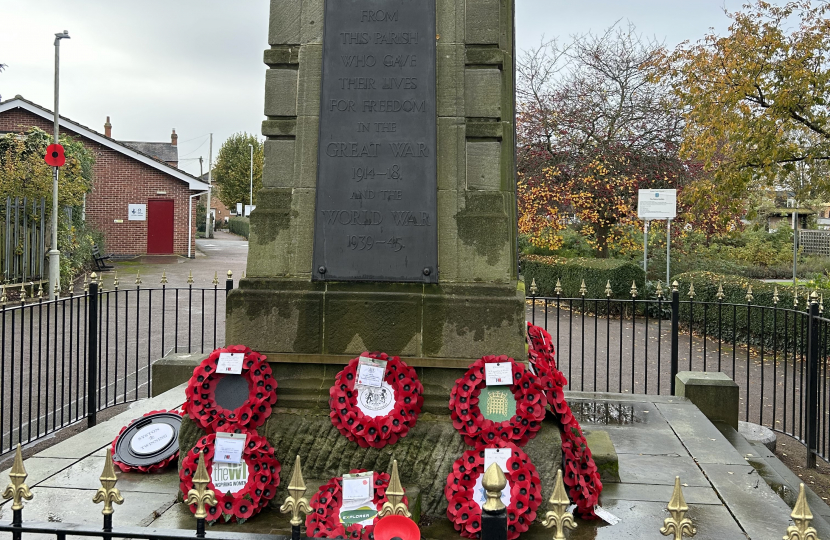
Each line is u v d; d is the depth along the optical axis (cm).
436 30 390
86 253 2192
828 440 695
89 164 2447
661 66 1655
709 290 1251
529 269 1916
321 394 379
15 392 784
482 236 384
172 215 3003
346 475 346
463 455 357
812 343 592
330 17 386
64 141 2203
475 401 362
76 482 408
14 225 1552
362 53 384
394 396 367
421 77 381
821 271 2392
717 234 2097
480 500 344
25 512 361
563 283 1691
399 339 379
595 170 1864
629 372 971
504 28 430
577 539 339
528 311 1595
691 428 548
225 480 360
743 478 432
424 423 368
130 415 562
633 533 346
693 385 654
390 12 384
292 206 395
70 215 1850
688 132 1598
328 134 384
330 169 384
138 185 2955
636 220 1856
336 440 369
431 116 380
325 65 385
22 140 1988
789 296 1062
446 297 377
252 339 387
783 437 703
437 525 351
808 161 1367
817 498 483
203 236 5347
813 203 3017
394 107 382
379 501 340
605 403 632
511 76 459
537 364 385
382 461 364
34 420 685
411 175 380
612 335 1277
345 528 327
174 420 466
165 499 383
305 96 396
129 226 2958
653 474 439
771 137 1331
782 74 1323
